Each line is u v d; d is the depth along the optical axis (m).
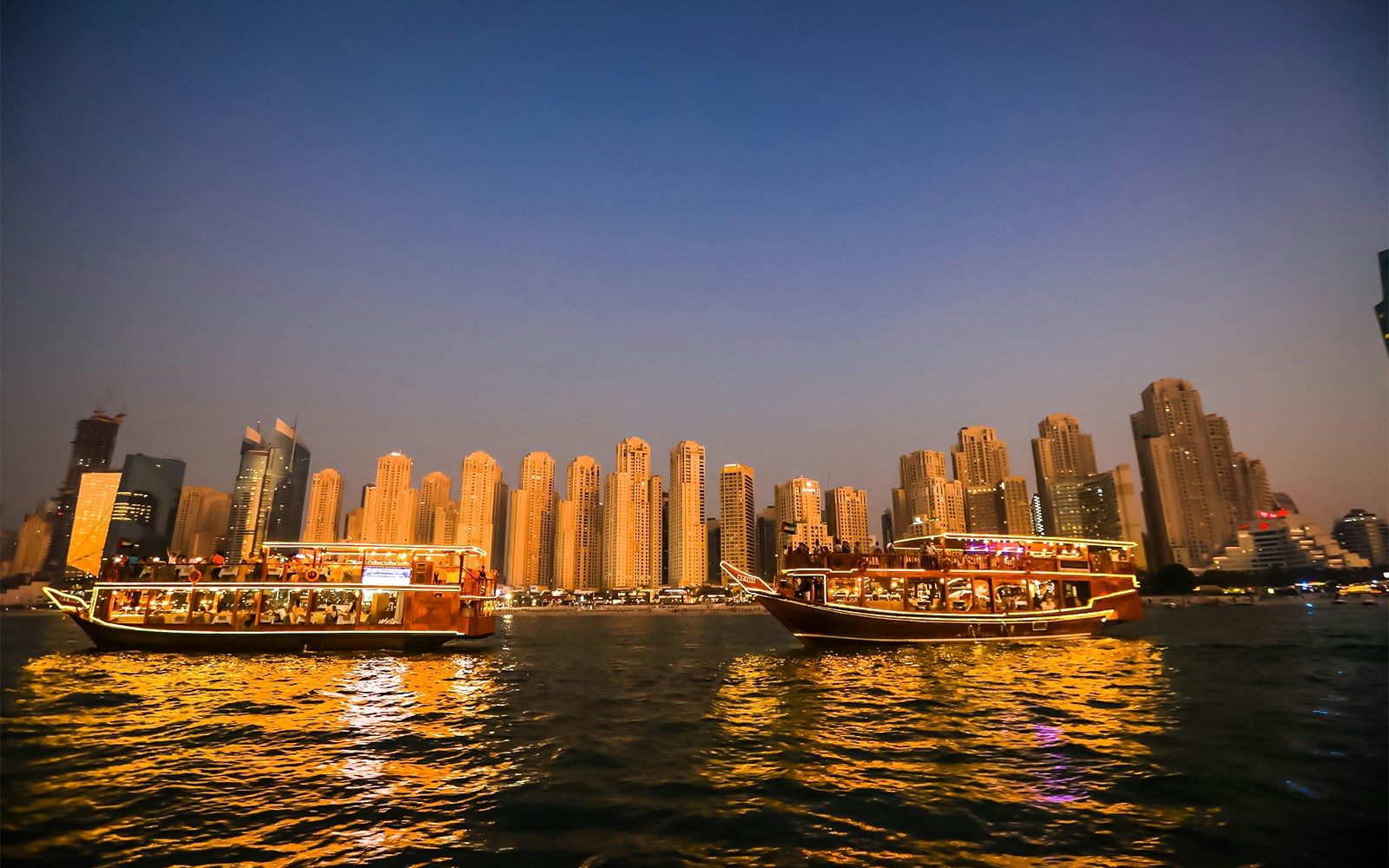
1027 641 52.66
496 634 94.12
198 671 37.62
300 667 40.03
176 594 46.25
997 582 52.81
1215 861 11.45
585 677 38.19
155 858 11.72
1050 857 11.69
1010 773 16.77
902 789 15.61
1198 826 13.01
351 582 47.16
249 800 14.86
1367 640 56.69
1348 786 15.49
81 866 11.34
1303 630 70.94
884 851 12.02
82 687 31.81
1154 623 89.75
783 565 51.97
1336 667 38.44
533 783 16.39
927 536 54.00
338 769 17.53
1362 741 19.88
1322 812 13.78
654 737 21.67
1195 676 34.59
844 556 50.16
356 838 12.69
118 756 18.72
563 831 13.10
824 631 49.25
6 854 11.79
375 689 31.88
